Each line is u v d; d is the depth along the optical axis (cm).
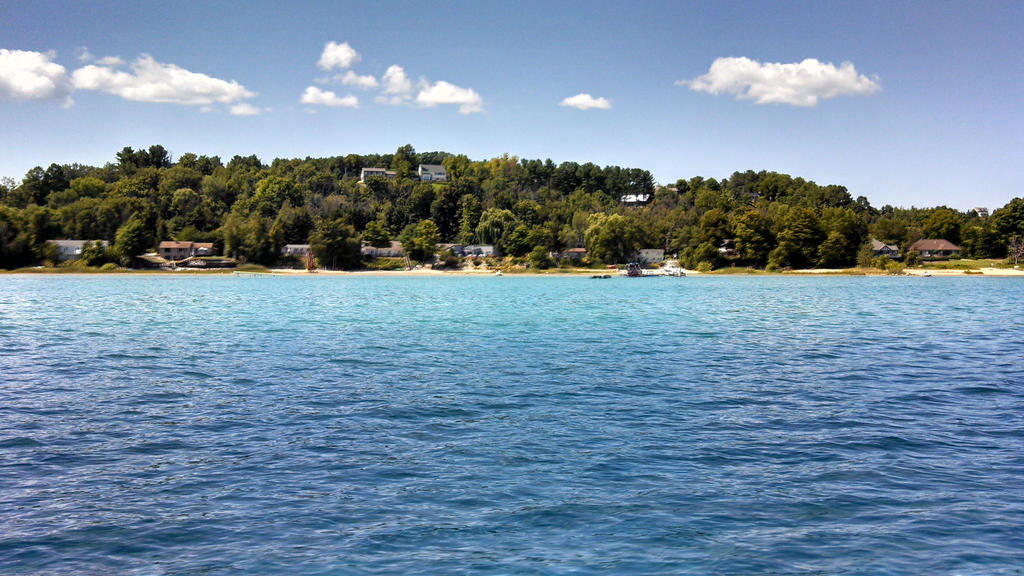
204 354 3934
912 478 1747
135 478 1753
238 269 19912
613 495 1633
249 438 2116
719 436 2139
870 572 1273
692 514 1525
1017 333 5106
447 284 14925
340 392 2814
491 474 1778
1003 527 1456
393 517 1507
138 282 14975
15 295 10000
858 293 10844
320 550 1356
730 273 18862
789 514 1525
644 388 2909
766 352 4053
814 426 2264
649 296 10244
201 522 1484
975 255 19925
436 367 3456
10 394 2784
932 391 2855
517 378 3141
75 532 1435
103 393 2803
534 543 1386
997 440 2089
